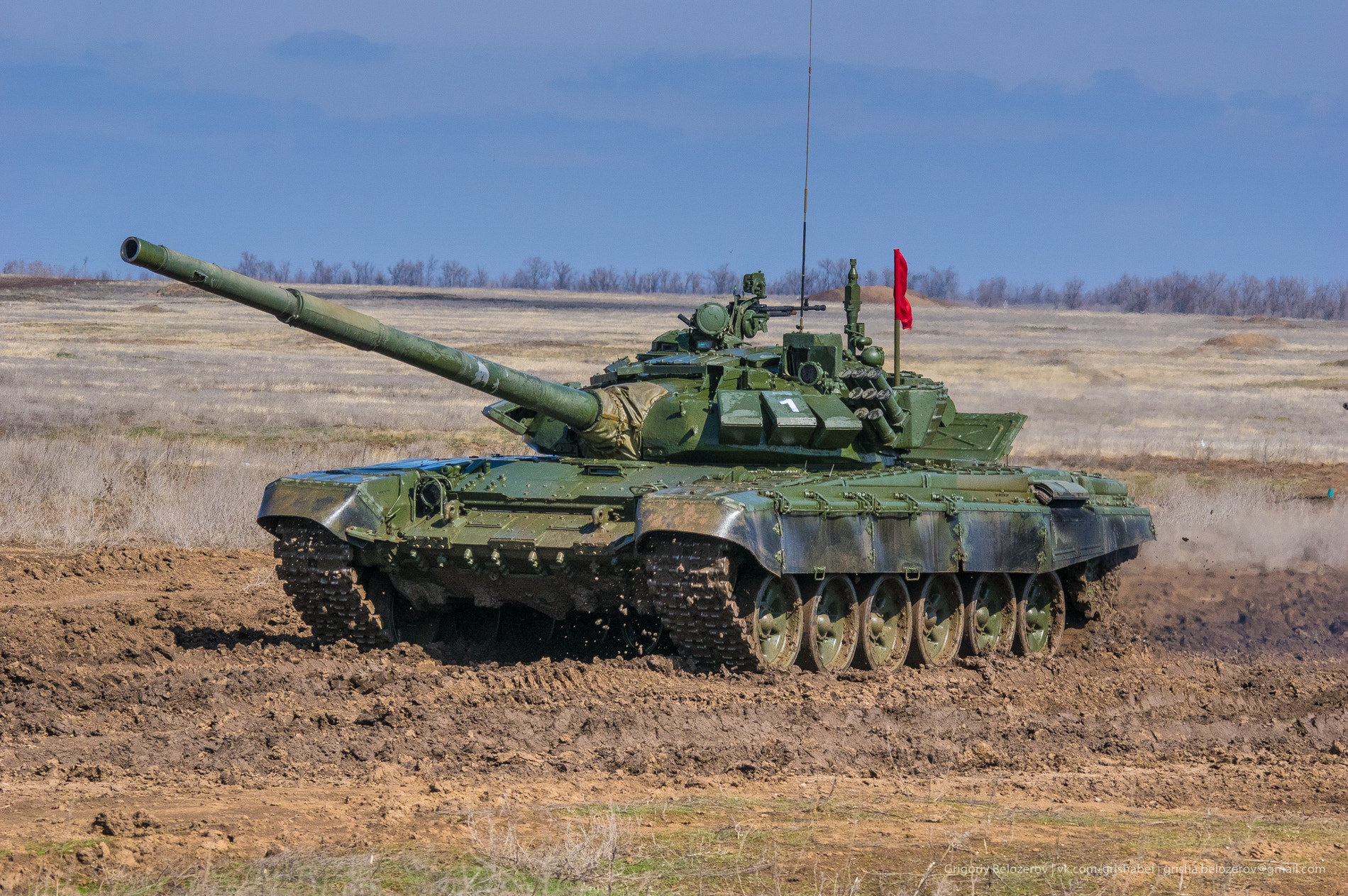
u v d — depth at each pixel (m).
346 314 34.75
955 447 53.97
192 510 71.00
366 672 38.44
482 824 24.19
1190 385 179.12
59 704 34.25
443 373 38.22
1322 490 95.94
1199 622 59.31
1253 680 43.75
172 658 40.84
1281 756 33.03
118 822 23.77
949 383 172.50
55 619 46.62
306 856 22.00
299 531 42.22
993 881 21.91
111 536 67.75
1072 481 51.91
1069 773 30.61
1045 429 130.25
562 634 47.31
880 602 44.22
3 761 28.72
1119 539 54.28
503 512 42.44
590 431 43.94
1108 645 52.50
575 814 25.06
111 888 20.55
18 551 62.78
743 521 37.00
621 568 39.81
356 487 41.84
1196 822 26.09
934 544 43.97
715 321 49.16
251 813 24.86
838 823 25.03
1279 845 24.48
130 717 32.97
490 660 44.41
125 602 51.69
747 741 32.06
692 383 46.22
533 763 29.31
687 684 38.03
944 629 46.69
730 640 38.66
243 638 45.12
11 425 109.94
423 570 42.59
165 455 90.06
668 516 37.25
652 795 26.91
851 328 50.22
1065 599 53.41
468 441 111.12
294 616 50.50
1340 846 24.56
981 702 38.88
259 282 32.72
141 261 29.70
